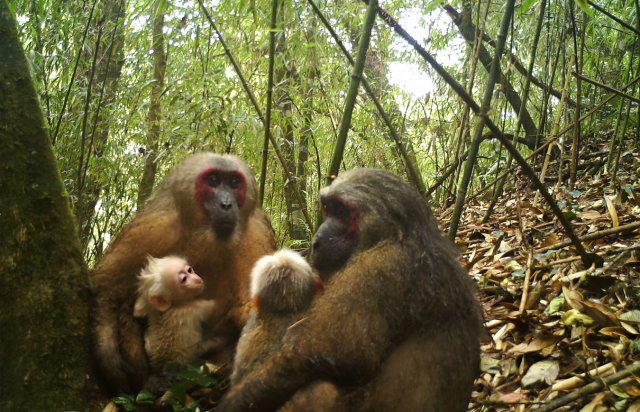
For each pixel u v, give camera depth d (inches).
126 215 77.4
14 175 34.0
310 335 31.8
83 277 36.3
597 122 95.4
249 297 43.9
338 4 77.0
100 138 74.8
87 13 72.1
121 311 41.7
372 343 31.3
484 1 82.4
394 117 94.5
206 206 43.7
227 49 54.1
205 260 43.8
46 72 72.0
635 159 78.5
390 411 31.6
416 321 32.0
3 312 33.5
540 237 60.8
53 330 34.3
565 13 73.2
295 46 71.3
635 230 54.8
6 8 34.8
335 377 31.6
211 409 37.2
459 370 32.3
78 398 34.8
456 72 93.4
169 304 40.0
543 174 70.9
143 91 75.8
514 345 43.2
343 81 80.6
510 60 68.2
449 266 33.6
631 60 76.4
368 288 31.9
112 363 38.1
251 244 45.3
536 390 38.4
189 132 65.4
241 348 35.4
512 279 52.7
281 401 32.1
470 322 33.5
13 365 33.4
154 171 76.0
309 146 94.2
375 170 35.7
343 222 35.1
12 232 33.9
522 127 101.0
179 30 69.9
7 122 34.1
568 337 42.0
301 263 35.4
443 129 98.3
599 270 47.6
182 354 40.3
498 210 78.6
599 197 69.6
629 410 33.6
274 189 84.9
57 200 35.2
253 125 64.9
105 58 76.2
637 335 40.0
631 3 71.8
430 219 35.3
